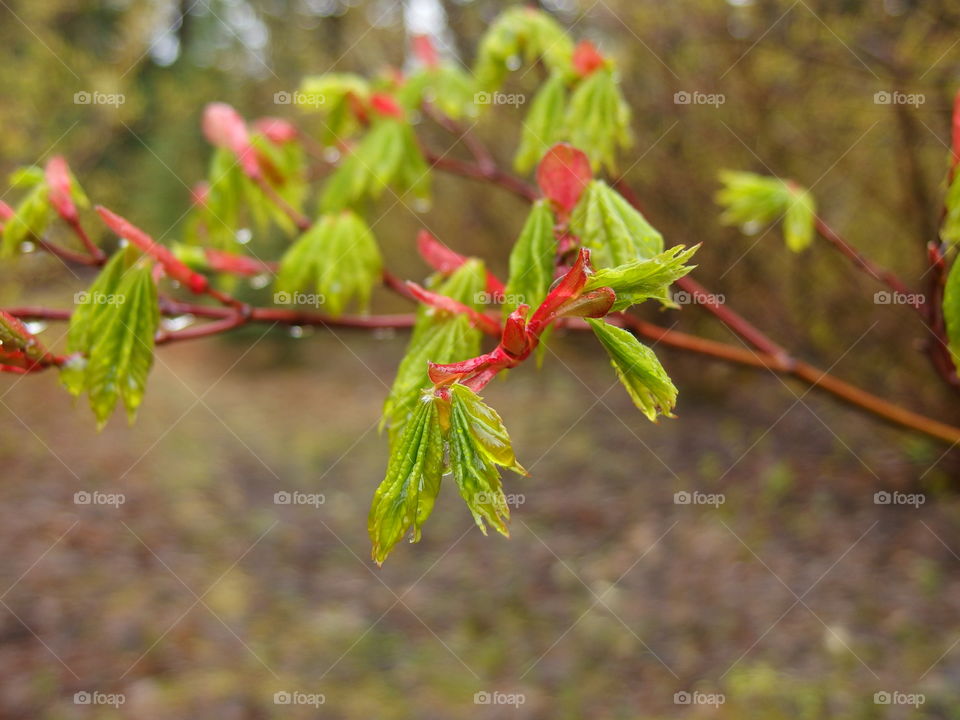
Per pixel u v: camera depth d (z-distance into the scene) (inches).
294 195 75.5
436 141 233.3
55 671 177.3
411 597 220.8
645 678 177.9
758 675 170.7
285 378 481.4
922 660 167.2
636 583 218.7
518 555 241.8
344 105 73.5
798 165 193.3
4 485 259.0
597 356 386.9
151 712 165.6
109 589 212.7
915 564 200.5
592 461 300.7
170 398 393.4
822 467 258.2
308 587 225.8
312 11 336.5
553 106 59.8
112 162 402.6
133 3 311.4
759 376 274.4
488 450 29.8
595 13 174.2
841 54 148.9
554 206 43.3
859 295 195.8
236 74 461.7
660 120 216.7
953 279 42.5
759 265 220.2
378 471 322.3
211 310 54.3
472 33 193.0
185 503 270.8
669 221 234.2
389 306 395.5
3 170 241.8
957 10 125.1
